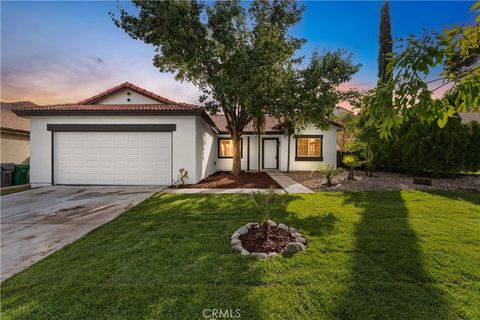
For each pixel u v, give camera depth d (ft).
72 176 29.73
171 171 29.60
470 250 10.49
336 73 29.17
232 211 17.30
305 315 6.61
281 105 28.76
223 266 9.30
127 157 29.68
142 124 29.40
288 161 44.73
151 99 38.58
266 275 8.60
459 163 30.91
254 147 49.44
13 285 8.14
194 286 7.97
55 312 6.82
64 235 13.07
